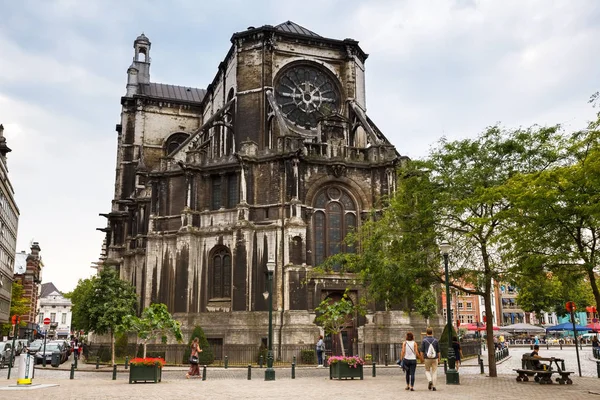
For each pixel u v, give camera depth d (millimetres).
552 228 24141
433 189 30219
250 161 47906
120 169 71250
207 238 48312
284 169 47500
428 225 30297
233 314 44844
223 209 48344
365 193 49250
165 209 50594
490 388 23062
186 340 45562
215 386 24453
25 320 120875
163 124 70125
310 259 46750
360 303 39406
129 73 74688
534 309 74062
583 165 22266
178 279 47406
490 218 25672
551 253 25047
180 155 52781
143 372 26359
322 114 52875
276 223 46219
